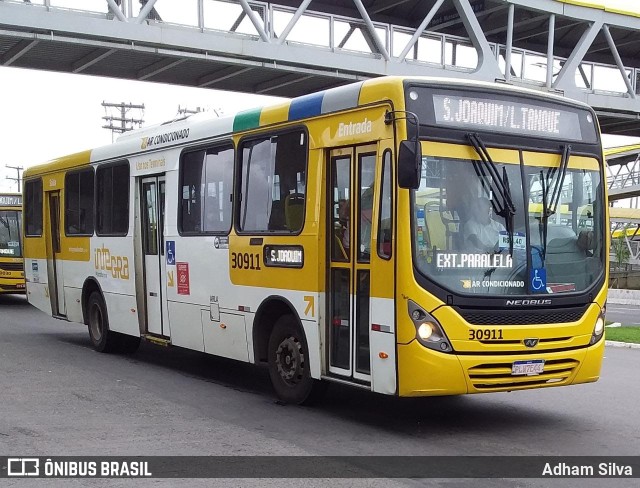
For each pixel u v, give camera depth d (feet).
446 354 22.15
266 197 28.45
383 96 23.27
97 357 39.73
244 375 34.60
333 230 25.40
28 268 50.31
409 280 22.13
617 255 186.91
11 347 43.39
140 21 65.46
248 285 29.12
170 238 34.42
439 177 22.85
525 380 23.22
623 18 94.53
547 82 88.48
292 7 82.33
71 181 44.32
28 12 61.21
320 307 25.44
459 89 23.57
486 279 22.95
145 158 36.73
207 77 78.18
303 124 26.63
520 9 93.71
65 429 23.98
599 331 24.84
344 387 31.48
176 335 34.19
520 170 24.07
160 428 24.23
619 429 24.97
